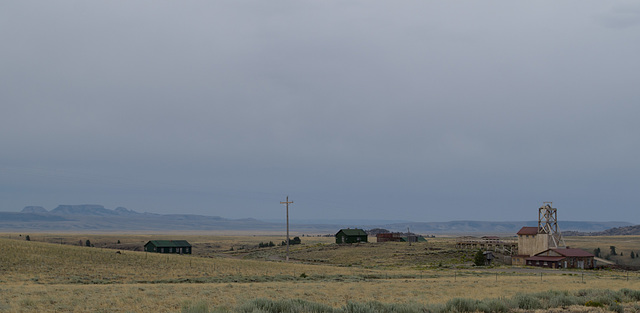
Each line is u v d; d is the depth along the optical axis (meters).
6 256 72.75
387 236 175.75
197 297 36.22
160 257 89.44
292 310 24.62
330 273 74.25
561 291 38.06
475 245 137.12
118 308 30.44
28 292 38.88
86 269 68.75
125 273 66.94
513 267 102.44
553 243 119.31
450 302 28.47
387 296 39.16
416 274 73.69
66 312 28.92
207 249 197.25
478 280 60.06
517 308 29.39
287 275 68.88
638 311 27.80
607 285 51.81
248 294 38.94
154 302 33.16
